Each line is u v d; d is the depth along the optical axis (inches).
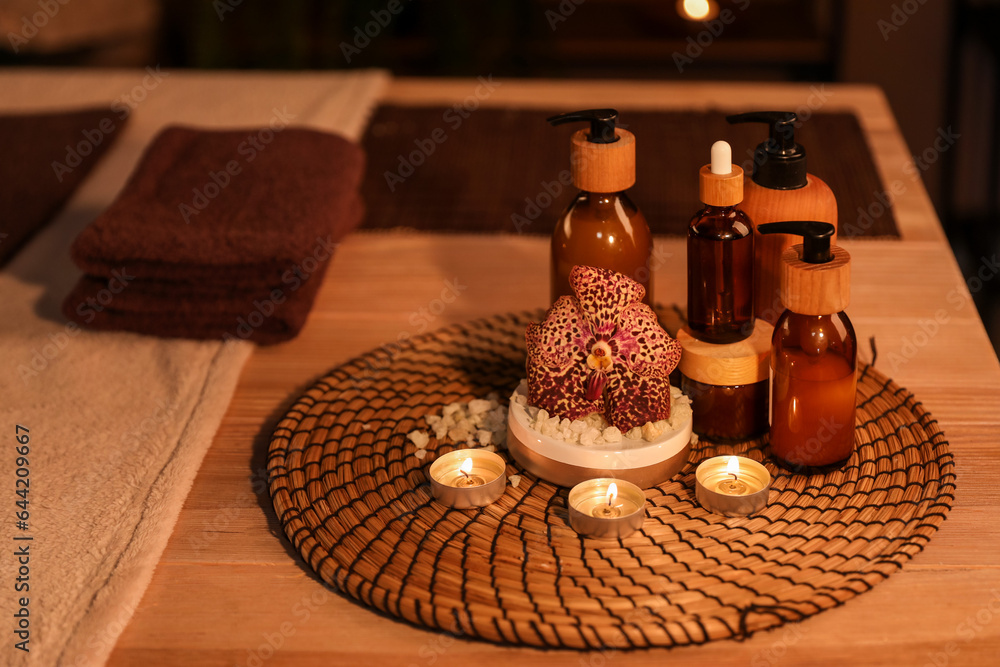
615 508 33.5
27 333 41.9
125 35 90.4
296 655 31.3
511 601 31.5
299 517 33.8
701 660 30.9
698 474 34.2
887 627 31.4
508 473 35.2
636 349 34.0
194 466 36.0
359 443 36.5
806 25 101.5
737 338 35.7
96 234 40.3
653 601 31.4
